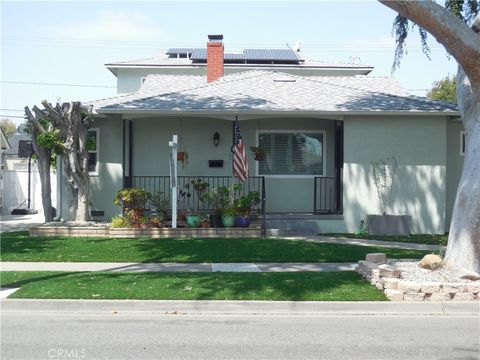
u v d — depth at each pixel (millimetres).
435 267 10578
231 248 14180
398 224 17203
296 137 19141
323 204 19094
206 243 14820
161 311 9320
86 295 9633
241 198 16391
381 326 8477
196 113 16922
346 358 6875
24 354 6961
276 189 19016
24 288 10133
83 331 8047
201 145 18938
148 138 18859
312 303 9414
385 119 17672
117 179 18328
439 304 9492
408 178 17703
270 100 18000
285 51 33562
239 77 20656
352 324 8586
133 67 29766
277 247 14312
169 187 18766
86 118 17094
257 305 9383
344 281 10844
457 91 11414
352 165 17656
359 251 13992
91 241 15180
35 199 26438
